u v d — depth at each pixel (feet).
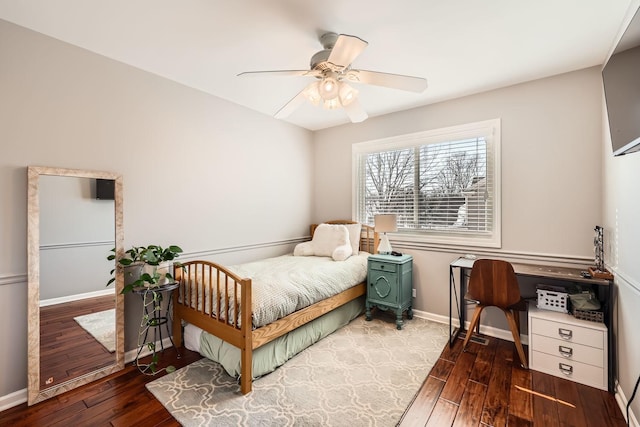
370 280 10.57
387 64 7.81
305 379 7.04
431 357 8.08
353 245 12.01
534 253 8.84
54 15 5.87
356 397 6.38
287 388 6.69
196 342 8.27
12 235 6.21
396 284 10.02
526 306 8.14
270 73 6.11
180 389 6.67
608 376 6.59
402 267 10.08
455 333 9.59
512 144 9.14
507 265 7.74
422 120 10.93
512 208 9.18
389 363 7.76
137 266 7.89
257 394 6.48
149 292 7.59
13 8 5.64
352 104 7.17
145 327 8.20
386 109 11.34
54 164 6.72
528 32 6.40
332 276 9.42
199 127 9.56
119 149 7.77
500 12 5.74
